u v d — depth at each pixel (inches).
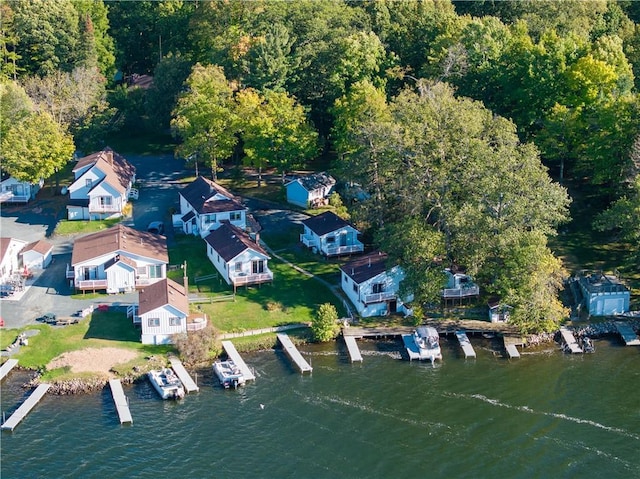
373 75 5039.4
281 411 3112.7
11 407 3112.7
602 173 4224.9
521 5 5787.4
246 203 4785.9
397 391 3250.5
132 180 5017.2
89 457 2837.1
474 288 3828.7
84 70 5610.2
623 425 3029.0
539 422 3048.7
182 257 4212.6
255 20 5477.4
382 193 4104.3
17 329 3572.8
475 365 3440.0
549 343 3609.7
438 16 5413.4
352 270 3848.4
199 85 4916.3
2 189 4847.4
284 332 3646.7
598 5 5880.9
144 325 3496.6
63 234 4461.1
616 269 3986.2
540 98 4608.8
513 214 3631.9
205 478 2736.2
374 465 2815.0
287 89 5103.3
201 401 3171.8
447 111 3929.6
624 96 4313.5
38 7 5792.3
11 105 4938.5
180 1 6540.4
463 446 2915.8
